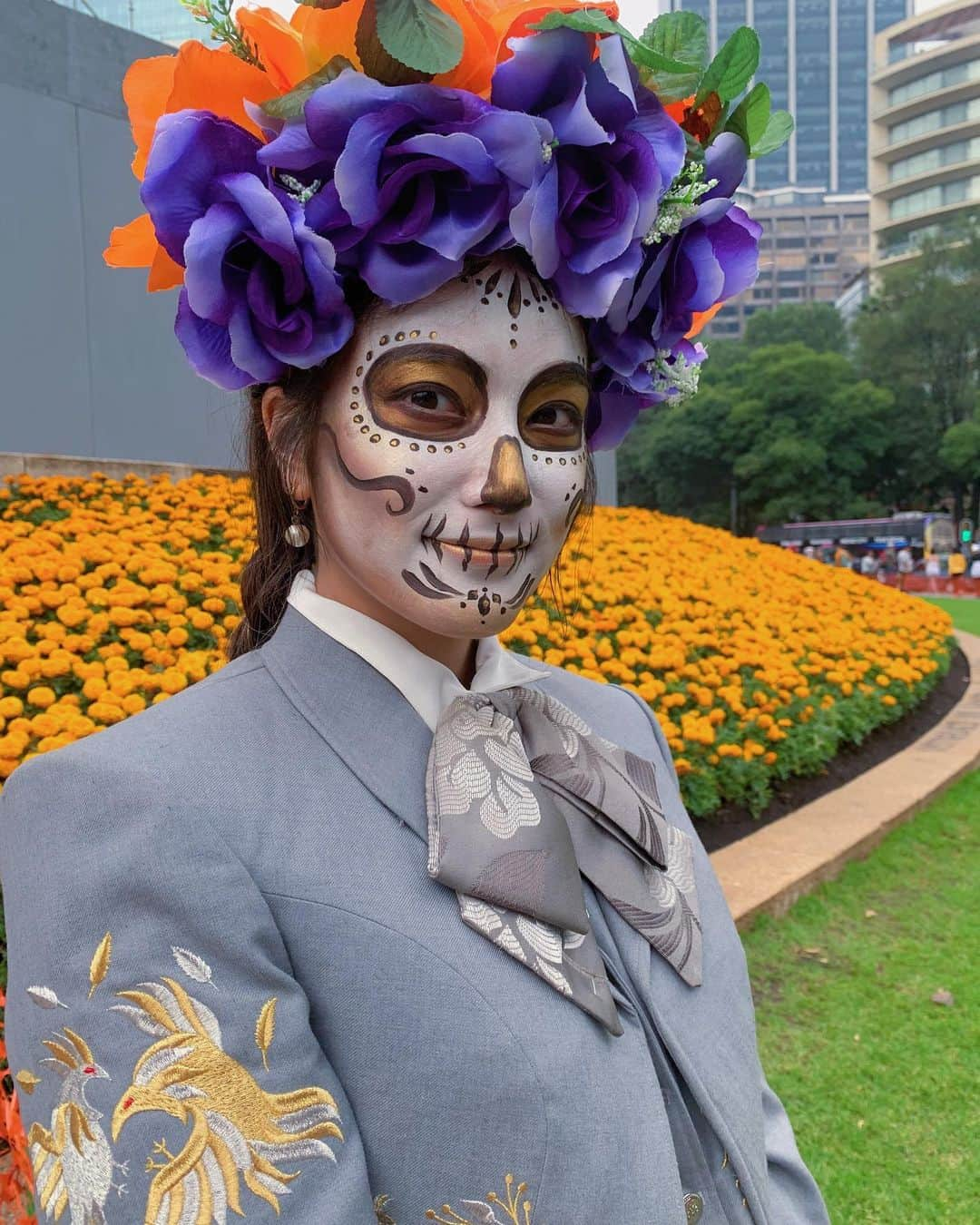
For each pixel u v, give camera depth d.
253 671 0.90
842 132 124.38
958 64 64.94
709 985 0.97
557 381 0.89
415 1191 0.76
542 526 0.89
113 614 3.65
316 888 0.77
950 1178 2.28
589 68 0.83
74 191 8.71
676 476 49.12
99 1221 0.66
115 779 0.74
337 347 0.83
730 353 56.72
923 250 49.31
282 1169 0.69
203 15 0.86
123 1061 0.68
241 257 0.81
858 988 3.02
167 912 0.71
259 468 1.05
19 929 0.74
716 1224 0.88
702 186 0.92
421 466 0.85
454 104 0.79
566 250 0.85
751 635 5.53
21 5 8.29
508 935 0.81
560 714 1.04
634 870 0.96
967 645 10.08
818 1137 2.40
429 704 0.90
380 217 0.79
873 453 45.25
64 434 8.60
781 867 3.59
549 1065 0.78
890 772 5.04
